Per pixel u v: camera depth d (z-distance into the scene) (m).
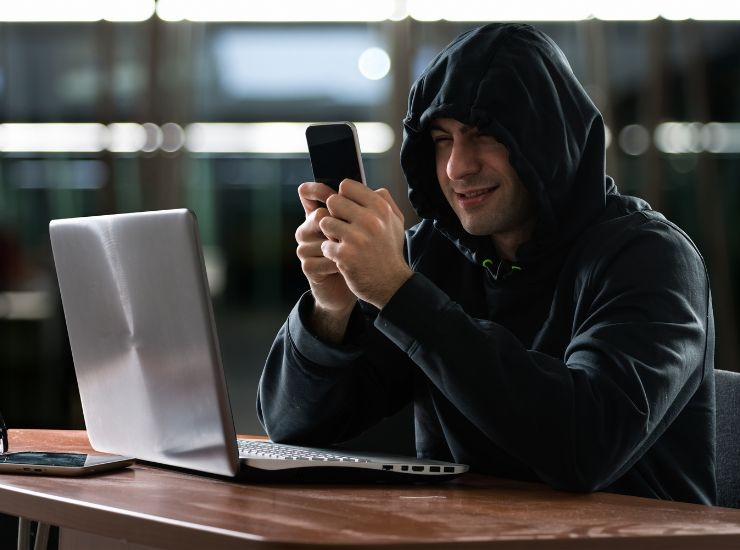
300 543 0.88
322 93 5.50
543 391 1.24
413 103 1.59
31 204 5.59
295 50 5.51
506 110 1.47
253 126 5.57
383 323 1.27
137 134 5.61
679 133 5.61
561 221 1.53
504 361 1.25
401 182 5.40
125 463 1.37
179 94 5.58
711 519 1.09
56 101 5.60
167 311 1.23
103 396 1.40
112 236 1.29
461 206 1.54
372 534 0.92
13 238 5.59
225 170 5.60
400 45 5.41
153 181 5.59
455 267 1.69
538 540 0.94
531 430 1.23
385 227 1.27
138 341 1.29
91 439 1.47
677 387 1.33
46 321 5.61
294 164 5.57
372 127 5.45
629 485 1.42
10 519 1.95
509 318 1.58
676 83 5.60
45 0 5.60
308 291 1.52
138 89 5.61
